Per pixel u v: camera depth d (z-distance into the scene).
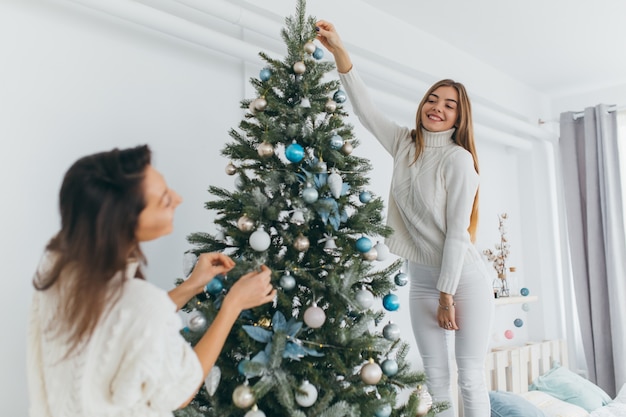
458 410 2.57
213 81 1.97
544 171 3.70
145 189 0.85
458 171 1.53
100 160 0.84
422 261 1.65
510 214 3.51
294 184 1.31
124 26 1.75
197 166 1.89
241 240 1.28
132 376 0.78
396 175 1.68
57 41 1.59
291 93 1.39
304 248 1.22
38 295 0.88
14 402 1.44
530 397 2.65
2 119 1.47
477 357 1.62
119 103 1.71
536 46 2.95
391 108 2.69
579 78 3.44
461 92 1.62
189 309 1.23
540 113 3.70
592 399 2.73
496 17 2.62
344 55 1.59
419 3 2.47
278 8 2.08
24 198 1.49
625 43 2.90
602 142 3.32
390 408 1.19
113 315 0.81
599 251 3.28
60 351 0.81
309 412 1.12
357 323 1.25
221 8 1.78
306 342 1.16
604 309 3.25
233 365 1.20
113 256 0.80
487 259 3.06
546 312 3.48
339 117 1.41
